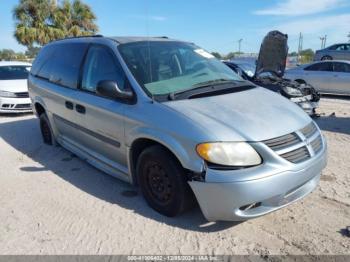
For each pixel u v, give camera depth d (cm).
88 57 463
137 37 457
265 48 808
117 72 402
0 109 903
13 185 457
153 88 370
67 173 493
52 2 2577
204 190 304
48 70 572
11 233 344
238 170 295
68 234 338
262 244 313
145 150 357
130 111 368
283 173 301
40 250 315
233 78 437
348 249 303
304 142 326
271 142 306
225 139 300
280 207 314
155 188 361
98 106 414
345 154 548
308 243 312
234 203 296
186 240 322
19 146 637
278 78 807
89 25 2720
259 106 353
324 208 371
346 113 907
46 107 566
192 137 308
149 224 349
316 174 339
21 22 2530
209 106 341
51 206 395
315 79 1270
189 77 405
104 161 443
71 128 505
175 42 466
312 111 776
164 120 333
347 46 1908
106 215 370
